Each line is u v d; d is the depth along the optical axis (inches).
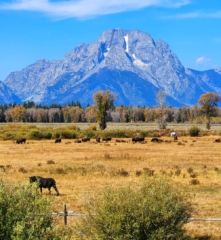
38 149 3604.8
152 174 2020.2
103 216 760.3
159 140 4692.4
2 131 5871.1
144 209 761.6
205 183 1772.9
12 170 2178.9
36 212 606.2
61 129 5743.1
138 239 756.6
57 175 2034.9
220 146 3907.5
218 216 1192.2
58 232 613.0
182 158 2839.6
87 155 3053.6
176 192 812.0
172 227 780.6
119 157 2866.6
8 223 569.0
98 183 1763.0
